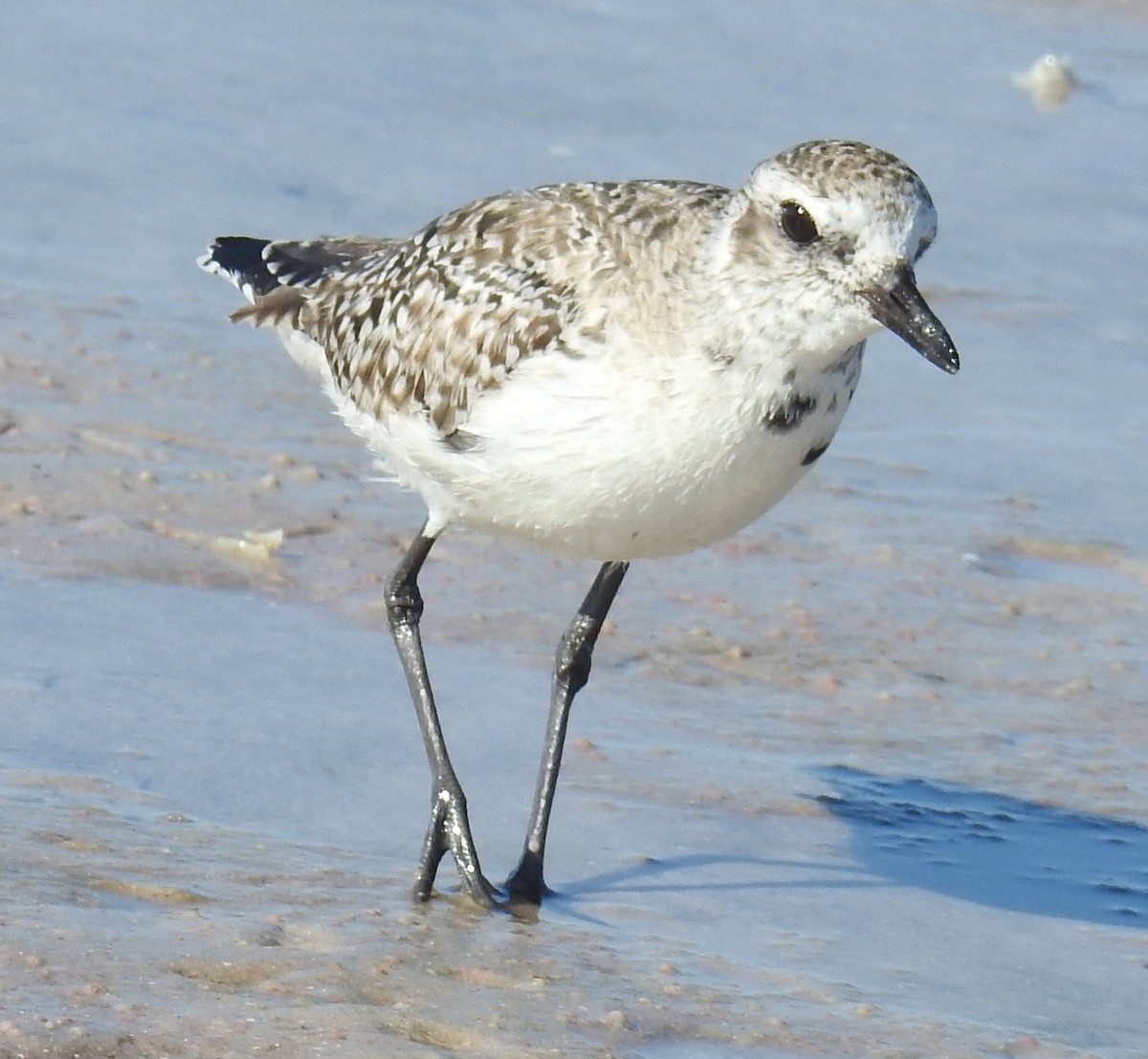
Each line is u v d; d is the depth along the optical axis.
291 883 10.01
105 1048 8.17
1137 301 21.06
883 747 12.52
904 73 27.55
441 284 10.60
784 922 10.27
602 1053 8.55
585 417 9.84
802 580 14.92
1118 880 11.02
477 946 9.55
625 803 11.45
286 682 12.50
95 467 15.26
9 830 10.16
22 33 24.98
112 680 12.20
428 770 11.58
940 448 17.52
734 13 29.50
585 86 25.50
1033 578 15.31
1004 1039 9.05
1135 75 28.27
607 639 13.72
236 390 17.11
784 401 9.74
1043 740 12.79
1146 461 17.50
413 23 27.38
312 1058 8.24
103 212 20.41
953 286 21.03
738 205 9.79
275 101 23.80
